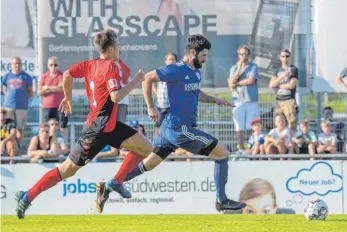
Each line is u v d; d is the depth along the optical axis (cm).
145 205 4091
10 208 4112
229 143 4700
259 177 4066
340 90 4759
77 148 3092
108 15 4841
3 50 4869
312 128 4728
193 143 3262
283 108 4688
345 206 4056
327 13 4750
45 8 4866
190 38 3234
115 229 3123
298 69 4759
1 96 4816
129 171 3198
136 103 4669
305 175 4062
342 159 4178
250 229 3059
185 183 4091
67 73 3119
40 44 4866
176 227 3186
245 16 4800
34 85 4881
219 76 4803
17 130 4731
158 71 3206
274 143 4447
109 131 3067
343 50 4747
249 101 4681
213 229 3078
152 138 4653
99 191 3222
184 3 4822
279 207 4069
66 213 4094
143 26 4831
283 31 4775
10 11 4872
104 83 3006
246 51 4684
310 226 3152
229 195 4069
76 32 4866
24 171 4125
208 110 4722
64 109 3216
